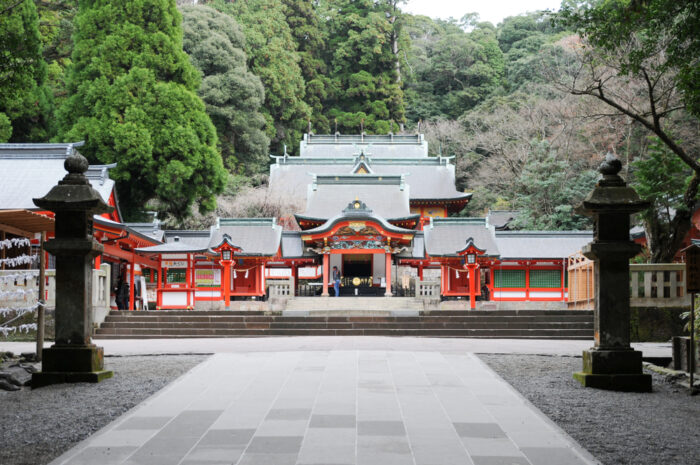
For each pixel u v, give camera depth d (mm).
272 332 23094
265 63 71500
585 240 35969
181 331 23094
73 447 7512
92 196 11695
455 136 73688
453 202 58719
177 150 41781
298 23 82875
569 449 7371
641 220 27391
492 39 91125
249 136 65812
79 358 11789
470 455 7133
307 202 49594
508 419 8734
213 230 36812
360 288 40844
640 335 21875
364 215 37219
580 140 52719
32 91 42531
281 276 40906
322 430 8156
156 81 43062
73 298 11867
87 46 42469
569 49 61812
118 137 40406
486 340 20672
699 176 19844
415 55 95125
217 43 63344
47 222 18828
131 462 6898
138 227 36438
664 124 40375
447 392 10453
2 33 16625
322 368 12688
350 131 80875
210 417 8859
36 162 29141
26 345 19797
